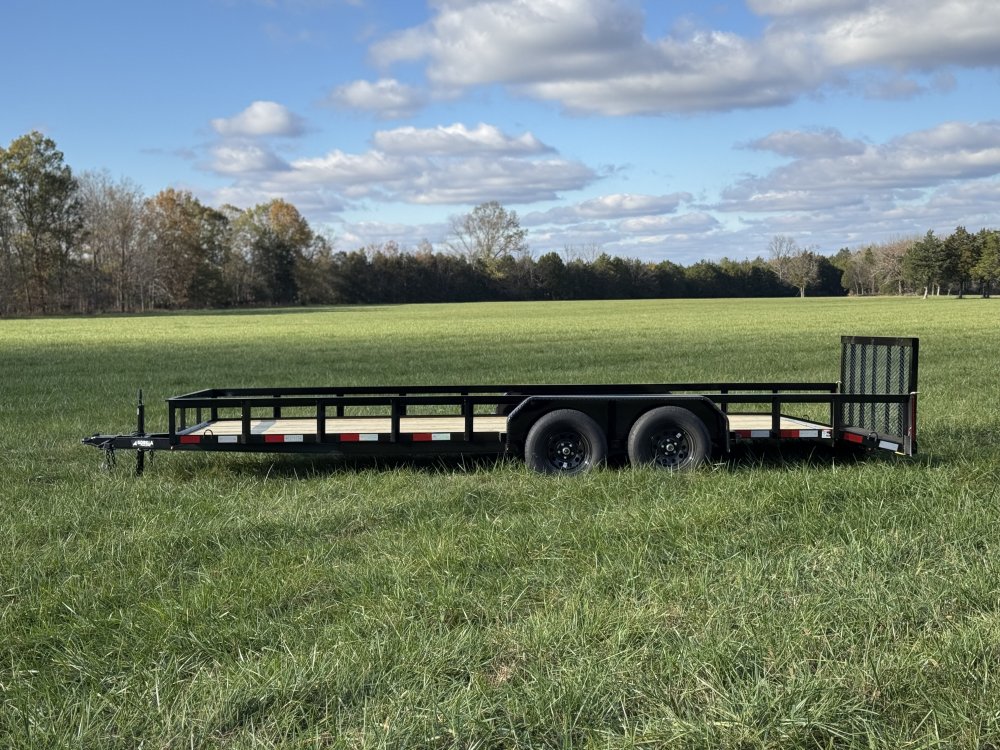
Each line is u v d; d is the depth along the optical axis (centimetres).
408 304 12606
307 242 13750
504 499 798
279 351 3186
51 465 1015
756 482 810
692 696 410
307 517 738
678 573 572
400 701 405
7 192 9775
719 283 15900
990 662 430
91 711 414
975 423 1233
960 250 13325
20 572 607
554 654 453
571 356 2744
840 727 378
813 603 503
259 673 437
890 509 710
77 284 10394
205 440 913
